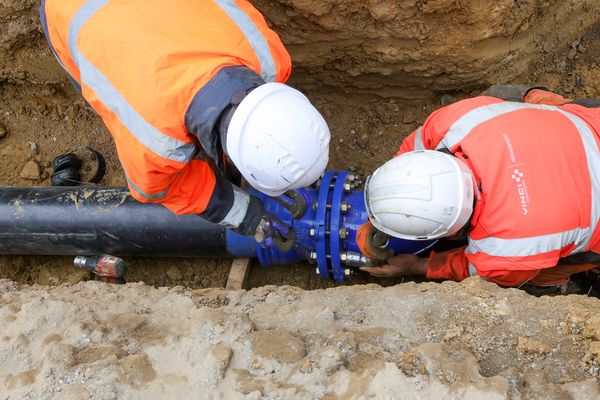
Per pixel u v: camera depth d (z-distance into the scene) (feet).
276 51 6.66
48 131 12.27
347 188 8.61
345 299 6.96
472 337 6.01
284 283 10.64
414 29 9.52
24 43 10.20
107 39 6.05
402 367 5.47
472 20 9.21
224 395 5.49
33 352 6.16
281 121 5.79
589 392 5.12
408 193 7.08
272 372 5.70
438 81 11.11
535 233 6.57
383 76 11.03
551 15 10.41
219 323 6.18
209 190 6.86
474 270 7.77
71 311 6.72
